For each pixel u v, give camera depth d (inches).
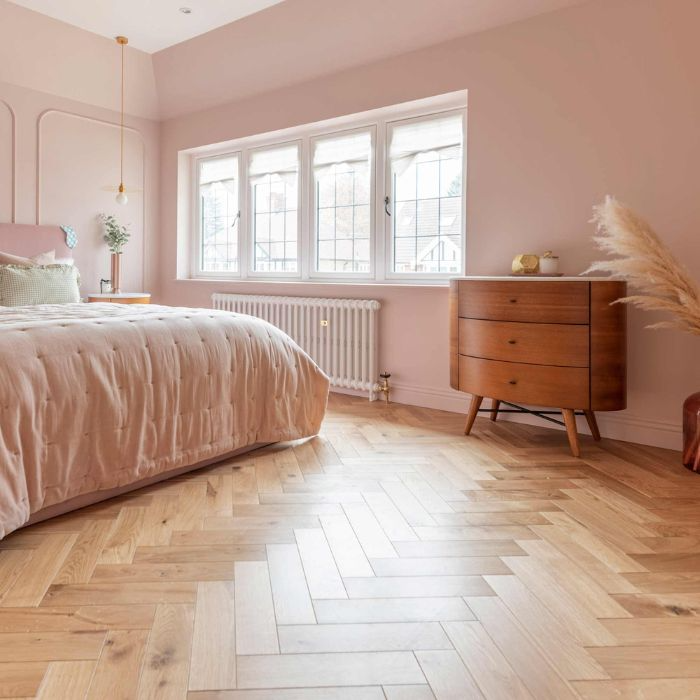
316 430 125.3
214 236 224.7
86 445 85.7
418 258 169.8
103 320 94.3
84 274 208.4
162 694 48.1
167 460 97.2
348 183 183.5
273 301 192.4
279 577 67.7
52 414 81.2
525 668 51.8
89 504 88.4
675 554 74.4
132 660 52.4
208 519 84.1
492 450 120.0
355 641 55.6
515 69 140.5
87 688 48.6
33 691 48.1
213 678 50.1
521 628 58.0
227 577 67.6
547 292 116.4
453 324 133.9
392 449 120.2
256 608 61.2
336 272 187.6
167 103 218.5
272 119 193.0
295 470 106.3
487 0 139.6
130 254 222.7
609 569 70.4
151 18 175.8
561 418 138.1
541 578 68.0
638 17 123.0
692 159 118.5
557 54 134.0
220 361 106.0
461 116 158.7
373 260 177.5
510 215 143.4
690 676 51.0
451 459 113.7
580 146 132.0
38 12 171.9
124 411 90.2
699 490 97.5
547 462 112.3
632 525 83.2
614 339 113.0
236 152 213.9
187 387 100.0
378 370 171.8
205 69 198.2
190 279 226.2
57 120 197.3
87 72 195.8
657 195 122.7
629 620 59.6
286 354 119.1
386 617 59.7
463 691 48.8
